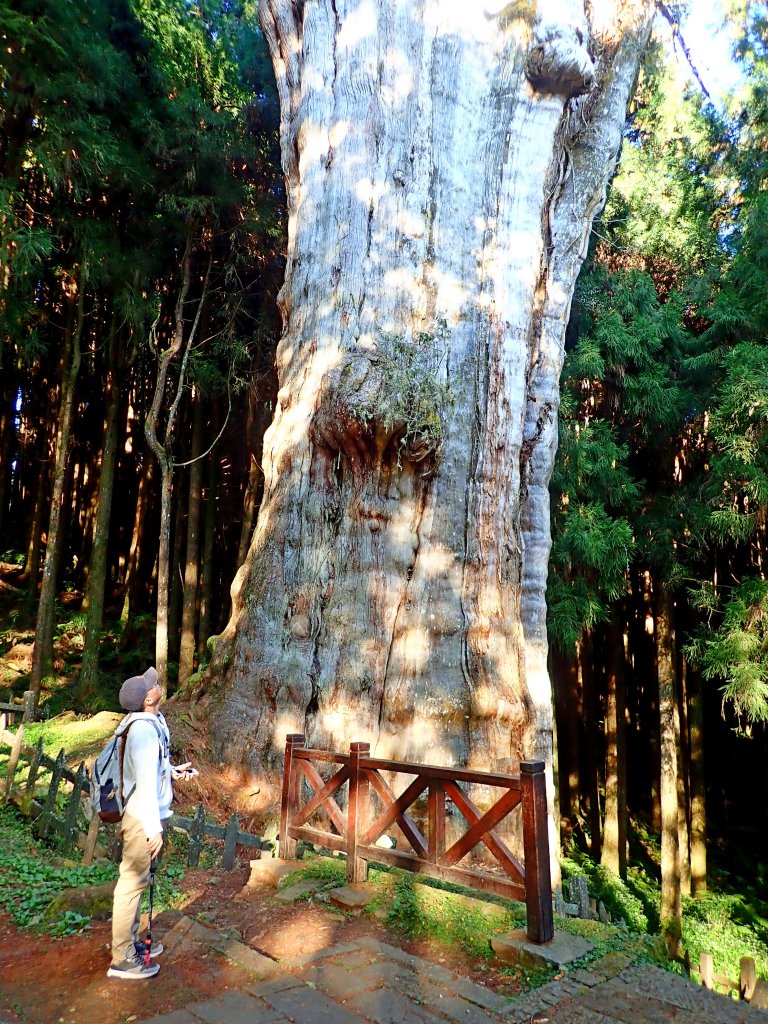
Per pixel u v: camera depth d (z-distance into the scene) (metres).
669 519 10.05
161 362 10.74
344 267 7.34
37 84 8.66
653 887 12.11
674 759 10.84
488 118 7.79
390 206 7.35
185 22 11.30
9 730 8.88
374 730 6.32
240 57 12.01
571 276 8.76
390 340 6.85
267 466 7.66
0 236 8.98
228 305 11.72
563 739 13.81
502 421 7.32
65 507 15.45
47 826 5.68
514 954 3.55
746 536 9.19
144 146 10.41
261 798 6.30
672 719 10.91
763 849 14.85
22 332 10.66
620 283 10.84
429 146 7.51
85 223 10.18
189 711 7.34
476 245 7.52
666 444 10.82
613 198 11.94
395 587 6.62
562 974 3.37
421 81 7.61
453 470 6.93
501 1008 3.07
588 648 14.45
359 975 3.36
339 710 6.40
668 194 12.01
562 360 8.59
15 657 12.88
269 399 12.84
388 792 4.38
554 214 8.73
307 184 7.86
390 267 7.20
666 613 11.17
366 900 4.21
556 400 8.35
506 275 7.61
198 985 3.28
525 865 3.65
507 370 7.44
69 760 7.30
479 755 6.34
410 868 4.13
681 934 10.21
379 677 6.45
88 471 17.11
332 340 7.21
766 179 11.27
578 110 9.02
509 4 7.87
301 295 7.69
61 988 3.24
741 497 9.80
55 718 9.86
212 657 7.56
